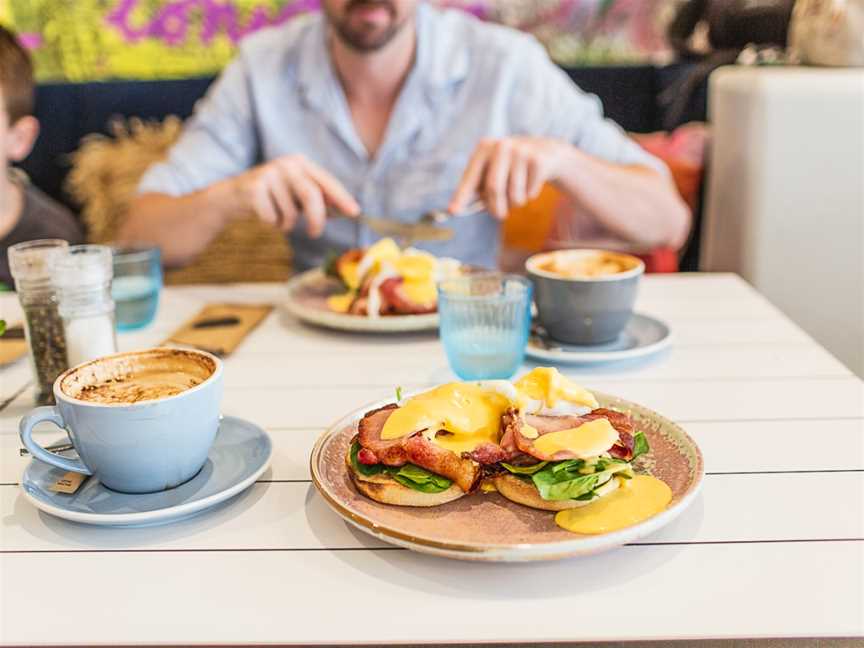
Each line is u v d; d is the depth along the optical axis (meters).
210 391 0.68
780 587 0.56
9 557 0.62
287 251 2.34
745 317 1.20
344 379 0.98
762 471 0.73
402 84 1.92
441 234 1.34
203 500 0.65
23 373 1.03
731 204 1.73
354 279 1.21
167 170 1.92
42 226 2.07
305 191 1.38
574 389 0.70
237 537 0.64
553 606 0.55
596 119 1.97
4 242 2.03
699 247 2.17
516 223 2.18
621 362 1.03
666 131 2.31
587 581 0.58
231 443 0.78
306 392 0.94
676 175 2.13
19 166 2.39
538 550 0.55
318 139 1.95
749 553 0.60
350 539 0.64
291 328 1.19
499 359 0.94
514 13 2.43
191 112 2.39
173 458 0.67
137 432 0.65
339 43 1.87
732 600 0.55
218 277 2.35
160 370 0.74
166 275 2.34
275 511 0.68
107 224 2.35
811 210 1.63
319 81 1.90
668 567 0.59
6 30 1.97
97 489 0.70
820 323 1.69
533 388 0.70
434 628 0.53
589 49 2.45
